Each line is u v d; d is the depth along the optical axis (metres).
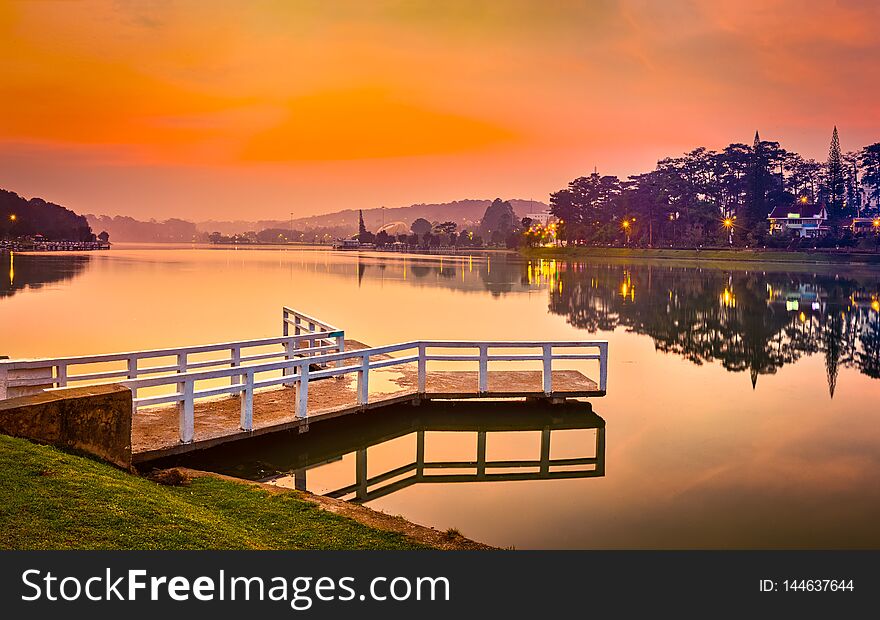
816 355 30.45
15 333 32.28
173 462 13.76
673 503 13.21
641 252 143.75
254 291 59.84
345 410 16.70
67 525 8.23
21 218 188.75
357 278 80.25
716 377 25.31
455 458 15.84
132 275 77.31
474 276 85.94
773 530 11.92
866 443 17.22
